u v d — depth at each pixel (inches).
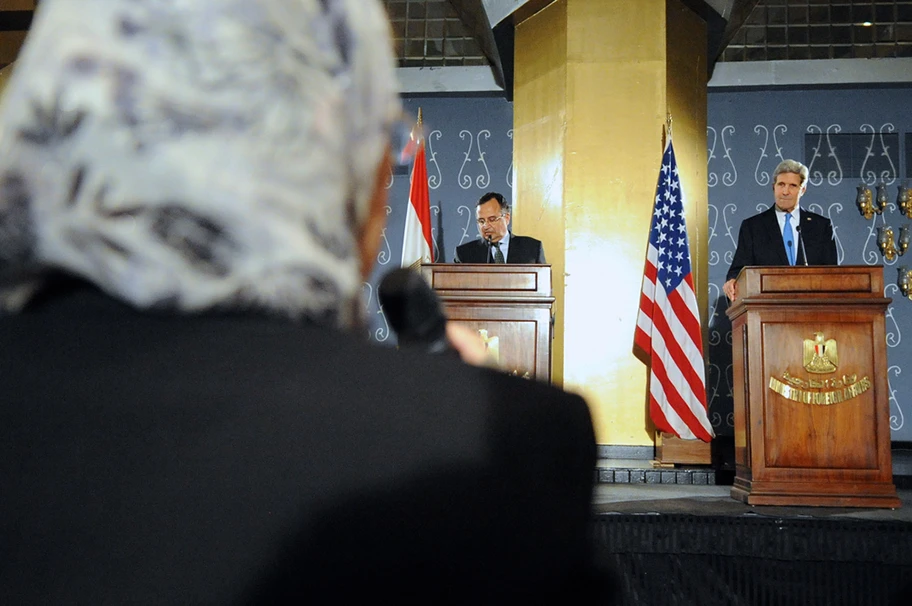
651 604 121.1
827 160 269.0
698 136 244.1
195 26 14.9
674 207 213.5
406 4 284.4
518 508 14.9
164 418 14.4
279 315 15.3
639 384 221.9
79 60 14.5
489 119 281.6
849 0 271.9
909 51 267.3
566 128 233.8
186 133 14.5
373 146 16.6
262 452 14.3
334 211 15.8
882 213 265.6
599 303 225.8
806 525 119.1
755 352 140.4
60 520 13.8
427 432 14.8
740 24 258.7
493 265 158.9
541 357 156.6
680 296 205.8
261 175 14.8
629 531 123.1
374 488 14.2
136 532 13.8
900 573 116.6
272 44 15.2
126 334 15.2
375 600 13.9
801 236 190.9
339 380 15.0
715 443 249.1
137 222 14.3
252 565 13.7
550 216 236.1
